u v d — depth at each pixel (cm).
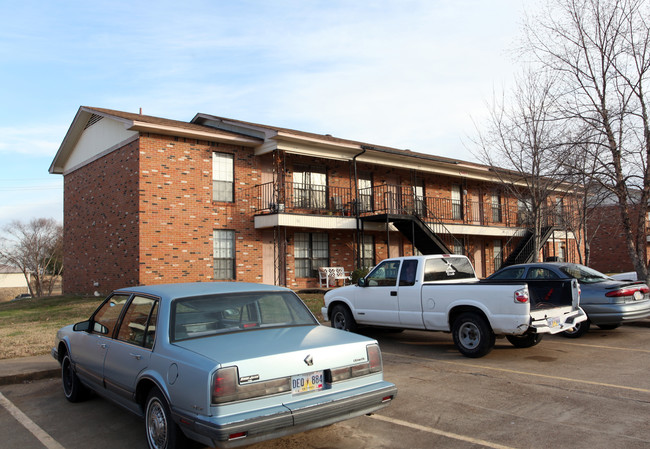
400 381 687
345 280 2120
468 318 823
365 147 1980
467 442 459
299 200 2020
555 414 530
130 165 1730
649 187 1191
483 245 2744
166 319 447
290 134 1780
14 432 520
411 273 926
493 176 2536
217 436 355
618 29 1218
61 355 670
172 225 1709
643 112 1174
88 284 2036
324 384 420
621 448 432
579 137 1273
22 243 4841
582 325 1000
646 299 1029
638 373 702
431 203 2494
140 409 459
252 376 381
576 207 2097
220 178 1844
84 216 2109
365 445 457
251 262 1883
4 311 1922
